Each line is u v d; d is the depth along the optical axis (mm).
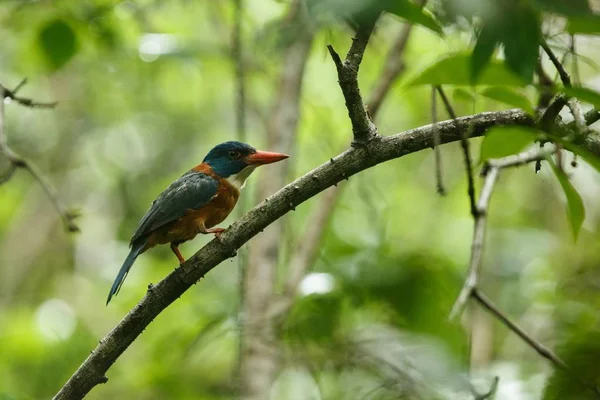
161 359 12922
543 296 12852
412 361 8125
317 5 3525
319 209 11461
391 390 8180
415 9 4000
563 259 13984
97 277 19031
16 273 19422
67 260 20328
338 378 9719
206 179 8586
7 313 16500
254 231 6090
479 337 12375
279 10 13922
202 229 8344
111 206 20297
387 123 16016
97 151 20359
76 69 16734
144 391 13625
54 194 8531
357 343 8898
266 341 9664
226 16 14070
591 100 4004
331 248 12148
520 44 3223
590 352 6895
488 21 3240
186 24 14930
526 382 9172
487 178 7750
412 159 17453
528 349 12352
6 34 15422
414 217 17078
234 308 11625
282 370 10930
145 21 13320
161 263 17078
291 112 12359
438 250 13711
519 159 7684
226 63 14383
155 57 12398
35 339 14320
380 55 14281
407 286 10094
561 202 16359
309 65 15898
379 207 14484
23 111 19969
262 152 9156
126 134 20281
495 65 4461
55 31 10695
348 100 5449
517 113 5500
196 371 13445
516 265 14641
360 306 10133
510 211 16844
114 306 17141
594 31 4094
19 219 20141
